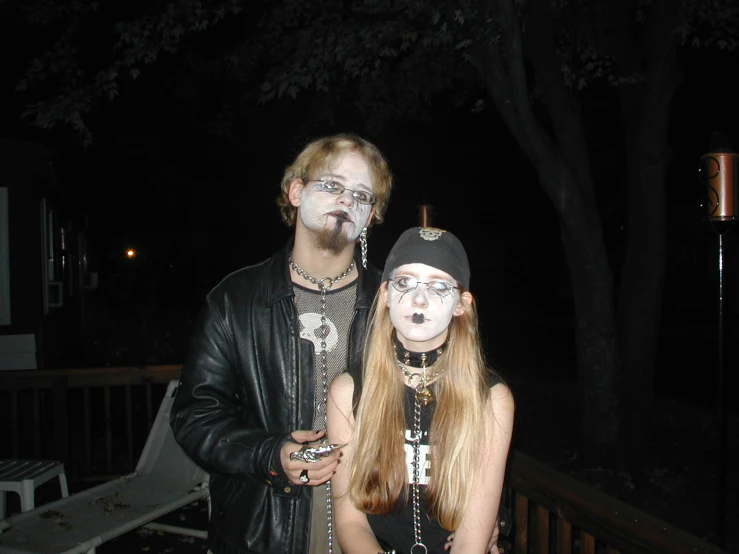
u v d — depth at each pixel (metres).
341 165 2.16
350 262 2.32
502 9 5.06
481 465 1.81
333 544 2.17
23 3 6.51
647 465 5.95
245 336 2.21
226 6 6.51
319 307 2.27
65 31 6.57
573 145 5.70
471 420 1.81
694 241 20.30
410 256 1.83
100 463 5.96
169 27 6.43
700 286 20.36
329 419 1.97
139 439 6.65
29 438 6.39
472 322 1.90
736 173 4.11
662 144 5.85
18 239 7.21
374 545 1.82
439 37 6.02
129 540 4.24
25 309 7.25
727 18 6.11
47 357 8.02
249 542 2.14
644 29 5.86
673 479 5.64
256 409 2.20
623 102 6.13
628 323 6.04
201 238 24.80
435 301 1.80
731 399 9.23
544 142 5.50
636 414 5.95
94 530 3.37
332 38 6.56
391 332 1.91
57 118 6.04
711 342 14.70
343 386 1.96
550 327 17.94
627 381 5.98
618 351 6.03
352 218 2.17
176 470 4.11
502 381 1.92
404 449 1.85
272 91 7.20
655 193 5.91
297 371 2.20
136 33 6.42
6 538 3.27
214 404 2.14
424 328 1.81
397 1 6.11
